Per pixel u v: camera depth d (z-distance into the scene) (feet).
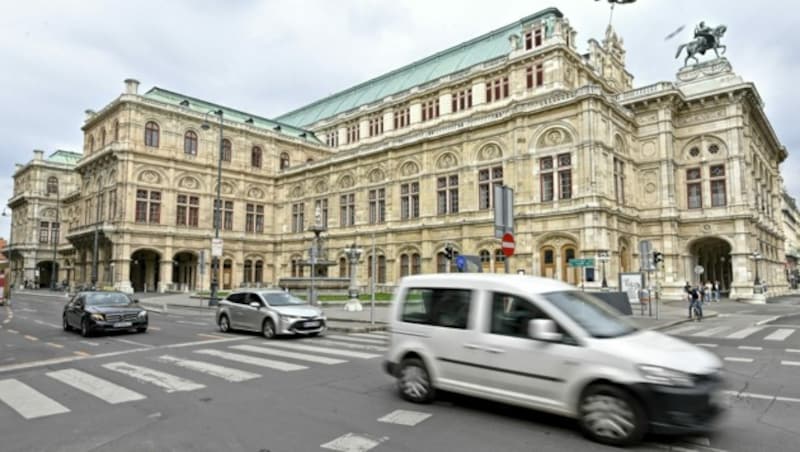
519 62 145.79
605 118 118.21
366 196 163.12
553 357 20.36
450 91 168.25
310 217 185.26
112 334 54.44
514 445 18.67
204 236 179.63
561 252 115.65
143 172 167.22
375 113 197.98
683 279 127.34
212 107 202.18
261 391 27.07
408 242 148.05
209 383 29.07
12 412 23.26
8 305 109.19
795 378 30.94
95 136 186.60
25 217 272.92
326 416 22.41
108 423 21.50
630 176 128.77
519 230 122.11
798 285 282.77
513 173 124.77
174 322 69.62
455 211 139.23
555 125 118.62
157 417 22.35
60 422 21.67
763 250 145.89
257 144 200.23
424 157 145.89
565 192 116.67
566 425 21.07
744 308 97.66
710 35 134.82
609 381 18.89
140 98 167.63
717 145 127.65
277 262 197.67
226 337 51.60
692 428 17.69
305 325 50.72
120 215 160.97
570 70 143.13
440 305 24.91
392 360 26.07
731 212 122.83
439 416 22.41
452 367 23.57
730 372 32.91
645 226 130.52
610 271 111.24
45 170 272.92
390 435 19.83
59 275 267.80
